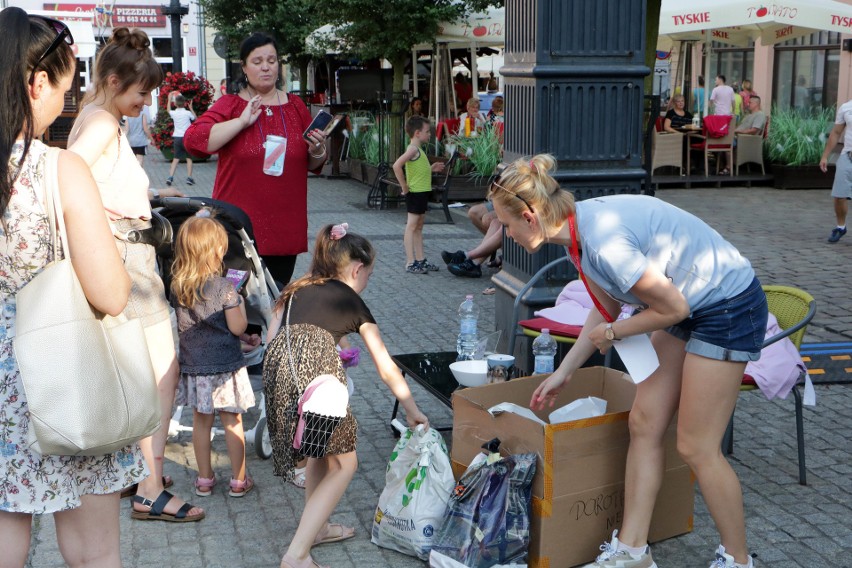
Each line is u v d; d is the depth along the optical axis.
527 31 5.46
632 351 3.16
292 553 3.39
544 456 3.27
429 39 15.67
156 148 23.75
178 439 4.91
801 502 4.09
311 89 24.95
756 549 3.66
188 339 4.03
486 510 3.30
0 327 2.26
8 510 2.27
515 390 3.87
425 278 9.13
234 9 22.20
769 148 16.27
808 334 6.87
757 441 4.82
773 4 12.07
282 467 3.32
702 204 14.02
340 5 15.53
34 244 2.23
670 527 3.73
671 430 3.62
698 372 3.10
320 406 3.17
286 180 5.31
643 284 2.95
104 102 3.58
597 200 3.16
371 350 3.53
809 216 12.77
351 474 3.46
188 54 30.77
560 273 5.49
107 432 2.22
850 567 3.53
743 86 18.58
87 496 2.40
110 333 2.31
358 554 3.64
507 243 5.89
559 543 3.36
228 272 4.42
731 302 3.07
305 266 9.68
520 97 5.59
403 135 14.95
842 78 18.34
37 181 2.22
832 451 4.69
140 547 3.71
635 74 5.40
